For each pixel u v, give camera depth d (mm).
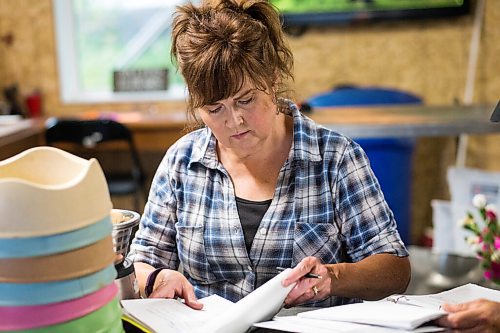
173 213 1357
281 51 1181
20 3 3615
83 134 3037
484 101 3332
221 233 1291
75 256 767
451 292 1155
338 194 1272
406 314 969
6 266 743
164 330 973
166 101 3680
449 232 2662
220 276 1315
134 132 3170
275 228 1271
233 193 1302
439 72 3379
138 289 1141
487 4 3217
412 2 3268
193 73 1099
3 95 3727
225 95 1104
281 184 1277
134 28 3783
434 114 2812
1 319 755
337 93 3115
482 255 1568
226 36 1091
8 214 731
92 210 782
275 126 1299
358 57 3439
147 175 3705
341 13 3340
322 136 1303
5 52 3682
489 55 3275
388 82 3447
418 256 2293
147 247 1350
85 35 3820
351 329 942
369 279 1153
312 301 1153
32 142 3160
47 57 3678
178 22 1148
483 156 3359
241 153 1210
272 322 987
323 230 1268
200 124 1351
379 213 1266
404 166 2949
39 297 751
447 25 3309
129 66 3836
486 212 1635
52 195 744
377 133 2639
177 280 1162
